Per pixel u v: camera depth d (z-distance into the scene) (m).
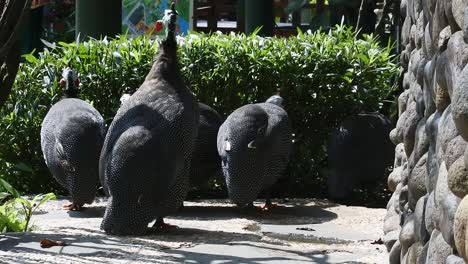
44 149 8.87
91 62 10.52
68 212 8.88
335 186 10.31
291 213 9.10
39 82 10.46
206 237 7.41
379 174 10.20
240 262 6.35
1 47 6.80
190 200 10.16
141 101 7.59
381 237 7.40
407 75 5.88
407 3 5.93
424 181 4.66
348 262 6.44
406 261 4.79
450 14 3.76
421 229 4.48
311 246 7.16
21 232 7.51
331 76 10.52
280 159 8.78
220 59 10.45
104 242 7.03
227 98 10.52
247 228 8.08
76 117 8.71
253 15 13.53
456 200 3.61
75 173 8.59
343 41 10.85
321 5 15.98
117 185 7.33
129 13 14.42
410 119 5.11
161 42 7.89
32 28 15.85
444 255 3.79
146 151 7.30
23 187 10.56
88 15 11.16
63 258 6.38
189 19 14.72
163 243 7.05
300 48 10.55
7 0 6.81
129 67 10.49
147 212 7.37
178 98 7.62
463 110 3.32
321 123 10.66
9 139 10.41
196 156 9.12
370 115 10.23
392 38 13.24
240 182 8.62
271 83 10.52
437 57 4.06
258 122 8.59
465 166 3.40
